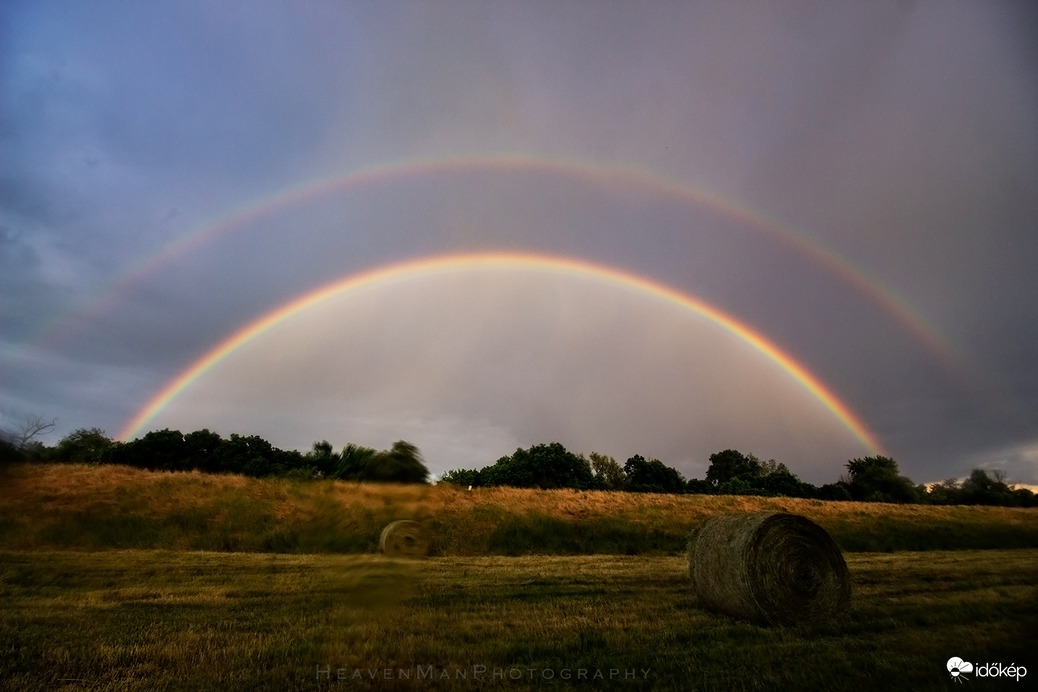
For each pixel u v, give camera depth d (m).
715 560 10.41
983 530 29.05
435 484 25.48
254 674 6.15
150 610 9.13
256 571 13.45
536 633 7.86
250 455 47.88
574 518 26.17
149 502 21.48
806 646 7.27
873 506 39.88
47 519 18.55
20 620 8.30
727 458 99.56
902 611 9.66
